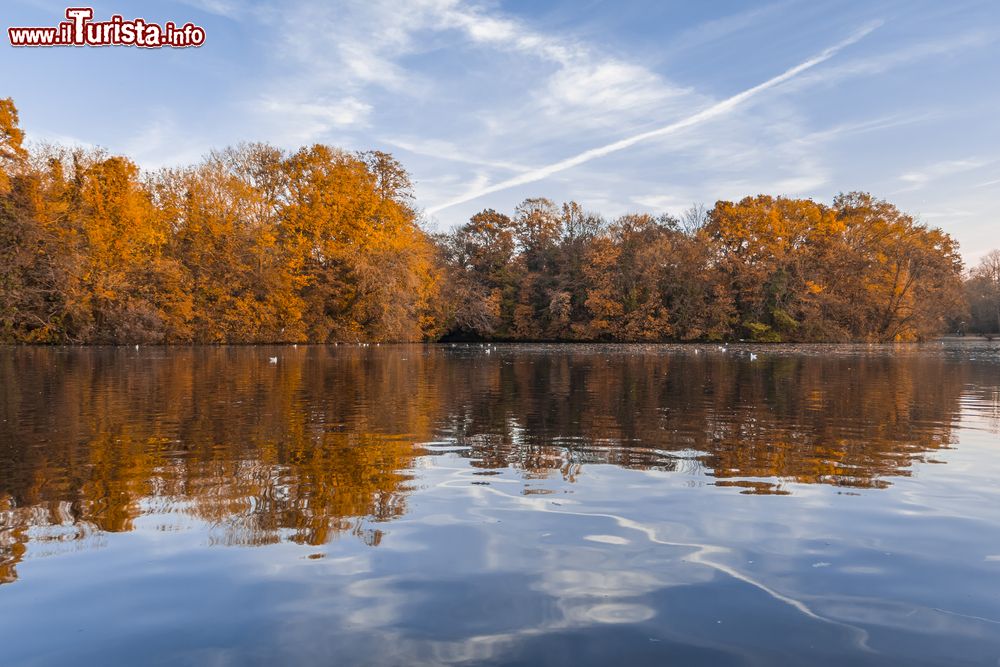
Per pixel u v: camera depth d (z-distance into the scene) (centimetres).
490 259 7881
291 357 3322
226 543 499
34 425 1076
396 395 1552
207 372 2223
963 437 991
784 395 1600
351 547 491
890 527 542
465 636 354
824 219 7012
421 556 472
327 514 576
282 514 576
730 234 6988
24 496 635
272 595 405
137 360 2878
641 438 979
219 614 379
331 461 801
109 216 4562
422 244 6162
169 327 4853
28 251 4200
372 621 371
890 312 6906
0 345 4216
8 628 362
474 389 1714
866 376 2241
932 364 2975
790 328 6750
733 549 490
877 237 7006
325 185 5675
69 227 4378
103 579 429
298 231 5638
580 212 7956
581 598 403
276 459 811
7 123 4119
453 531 530
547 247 7812
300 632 357
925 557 473
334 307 5834
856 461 811
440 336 7194
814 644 346
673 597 405
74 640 348
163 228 5038
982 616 380
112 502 613
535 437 980
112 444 909
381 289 5691
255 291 5381
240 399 1453
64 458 813
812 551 486
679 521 558
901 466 783
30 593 407
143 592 409
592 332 7125
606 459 820
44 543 499
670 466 780
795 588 419
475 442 937
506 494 647
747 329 6912
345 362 2922
